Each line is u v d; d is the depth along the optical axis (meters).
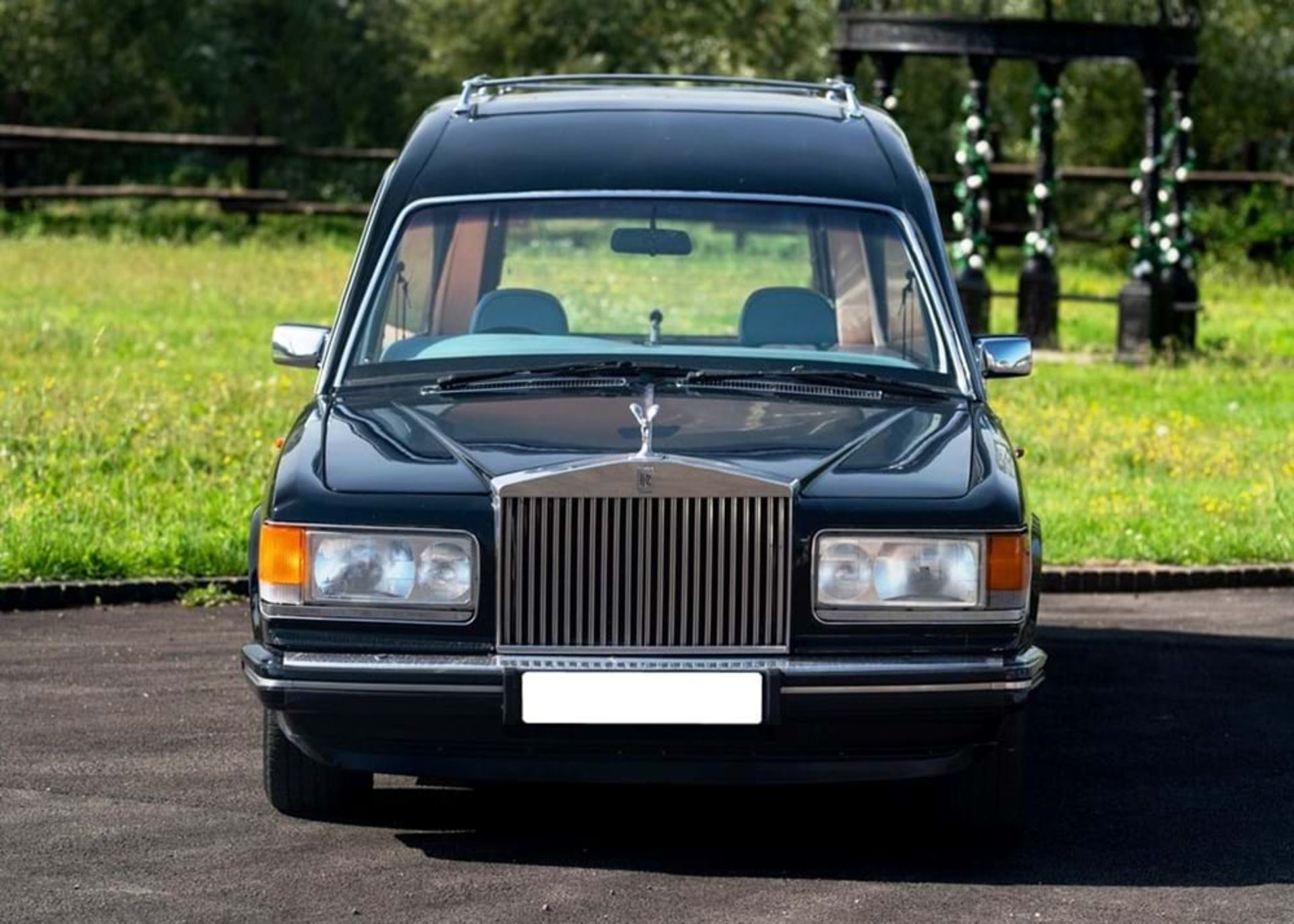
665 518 10.73
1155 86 37.91
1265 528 22.16
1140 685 16.19
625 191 13.52
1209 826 12.33
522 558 10.76
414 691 10.66
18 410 25.33
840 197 13.56
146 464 23.20
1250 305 53.62
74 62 67.62
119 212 58.53
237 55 71.25
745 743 10.77
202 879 10.88
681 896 10.74
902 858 11.54
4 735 13.72
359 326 12.98
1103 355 38.97
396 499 10.88
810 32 75.75
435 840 11.66
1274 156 74.06
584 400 12.08
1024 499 11.45
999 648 10.94
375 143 75.12
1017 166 60.94
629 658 10.73
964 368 12.89
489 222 13.36
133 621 17.52
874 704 10.70
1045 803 12.78
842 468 11.15
